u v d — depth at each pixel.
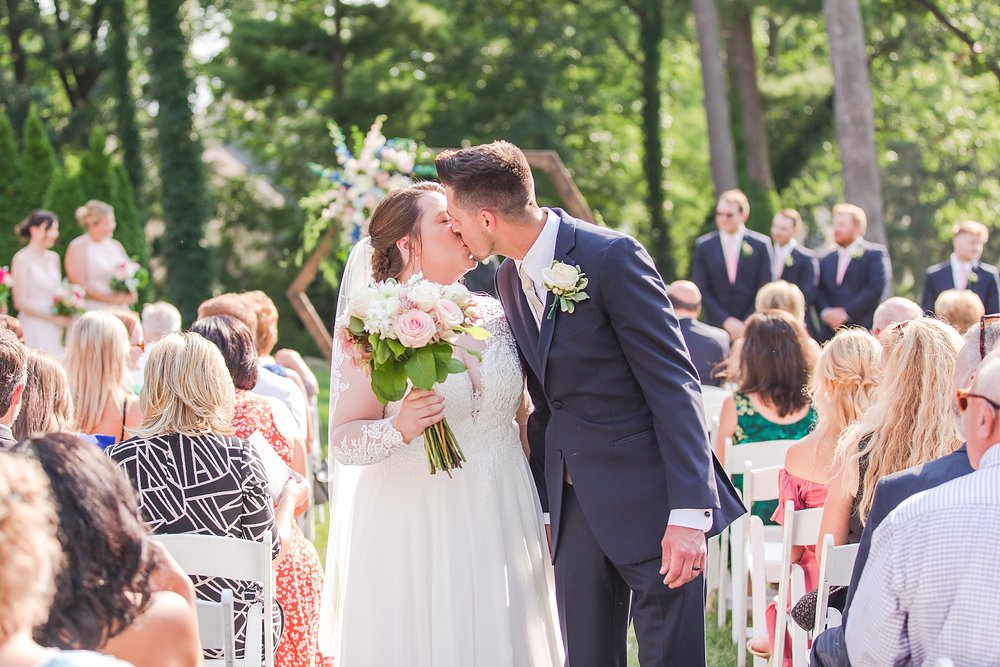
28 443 1.90
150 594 1.93
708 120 17.39
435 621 3.03
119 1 16.55
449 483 3.05
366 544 3.09
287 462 3.73
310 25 18.97
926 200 23.95
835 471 3.22
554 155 11.03
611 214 24.00
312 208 9.12
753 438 4.59
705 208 25.16
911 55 20.64
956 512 1.89
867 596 2.00
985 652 1.83
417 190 3.18
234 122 22.38
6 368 2.96
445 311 2.75
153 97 15.06
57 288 8.50
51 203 12.34
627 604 3.15
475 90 21.91
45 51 21.66
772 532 4.48
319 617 3.48
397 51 20.14
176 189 15.03
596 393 2.91
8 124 12.45
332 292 19.66
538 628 3.16
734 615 4.50
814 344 4.57
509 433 3.17
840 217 8.91
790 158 21.86
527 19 23.12
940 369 2.97
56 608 1.80
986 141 22.77
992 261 23.95
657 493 2.91
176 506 2.98
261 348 5.27
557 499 3.04
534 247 2.91
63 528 1.82
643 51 22.17
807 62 23.36
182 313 15.05
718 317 8.93
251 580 2.82
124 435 4.09
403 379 2.81
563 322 2.89
